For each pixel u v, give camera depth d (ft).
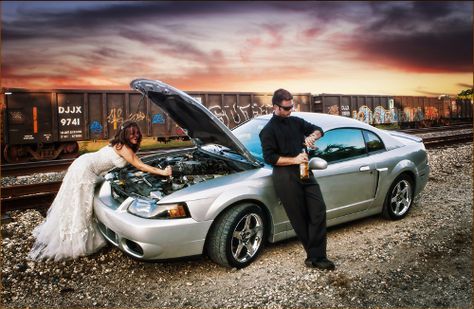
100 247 13.07
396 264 12.30
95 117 43.80
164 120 48.75
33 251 12.82
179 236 10.60
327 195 13.44
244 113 56.13
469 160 32.63
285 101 11.61
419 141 17.79
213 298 10.25
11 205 18.25
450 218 16.84
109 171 14.52
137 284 11.06
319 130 12.37
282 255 12.97
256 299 10.16
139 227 10.34
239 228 11.78
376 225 15.97
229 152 14.62
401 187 16.66
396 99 83.61
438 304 10.01
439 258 12.78
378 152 15.56
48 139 40.73
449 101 102.17
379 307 9.85
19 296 10.26
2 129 38.19
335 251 13.32
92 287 10.87
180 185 12.00
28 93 39.29
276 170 11.76
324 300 10.14
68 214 12.55
